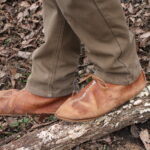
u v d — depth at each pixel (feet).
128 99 4.26
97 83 4.28
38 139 4.64
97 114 4.24
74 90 4.63
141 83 4.28
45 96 4.52
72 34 4.26
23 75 6.38
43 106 4.59
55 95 4.51
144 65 5.75
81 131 4.53
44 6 4.23
